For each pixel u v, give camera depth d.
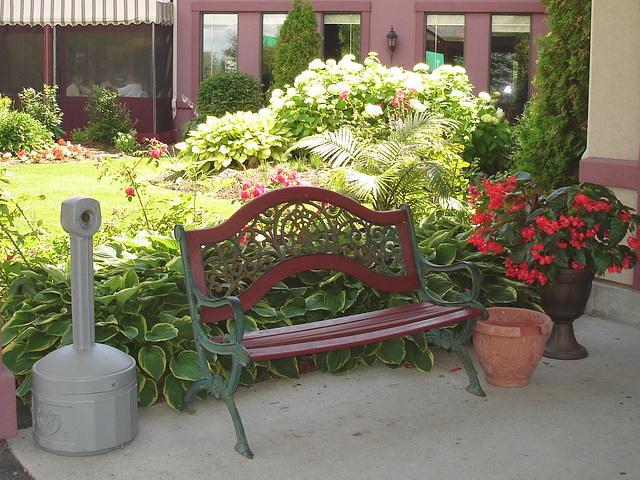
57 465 3.23
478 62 17.11
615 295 5.35
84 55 17.48
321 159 11.08
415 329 3.74
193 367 3.82
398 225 4.32
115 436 3.33
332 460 3.30
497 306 5.02
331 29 17.41
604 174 5.38
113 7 16.33
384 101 11.70
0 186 5.48
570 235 4.25
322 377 4.29
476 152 11.95
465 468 3.22
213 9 17.44
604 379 4.26
